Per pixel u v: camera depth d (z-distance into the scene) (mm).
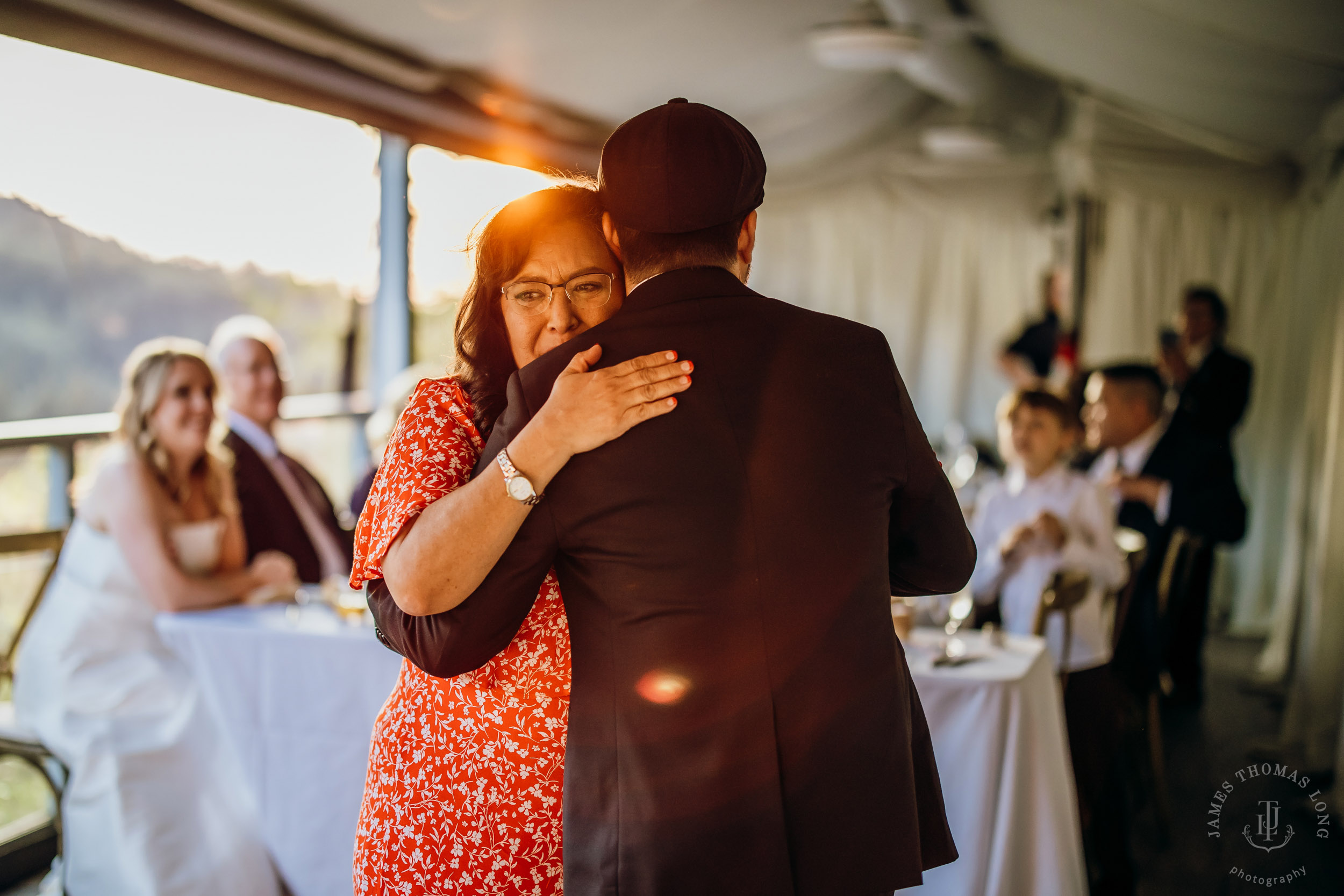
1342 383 4000
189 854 2527
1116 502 4586
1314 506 4867
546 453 1134
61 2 2770
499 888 1372
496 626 1200
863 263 8094
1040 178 8047
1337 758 3760
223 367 3459
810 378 1187
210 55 3291
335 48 3646
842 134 7137
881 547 1209
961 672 2299
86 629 2650
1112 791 2945
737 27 4734
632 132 1221
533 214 1437
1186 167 6699
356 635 2518
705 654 1129
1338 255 4559
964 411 8445
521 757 1363
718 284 1214
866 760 1163
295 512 3432
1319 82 4297
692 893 1123
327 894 2598
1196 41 4406
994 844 2260
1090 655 2967
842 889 1145
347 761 2553
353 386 5172
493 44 4121
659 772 1137
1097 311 7387
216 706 2648
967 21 5297
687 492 1136
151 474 2807
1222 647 5945
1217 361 4691
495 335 1471
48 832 3070
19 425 3379
